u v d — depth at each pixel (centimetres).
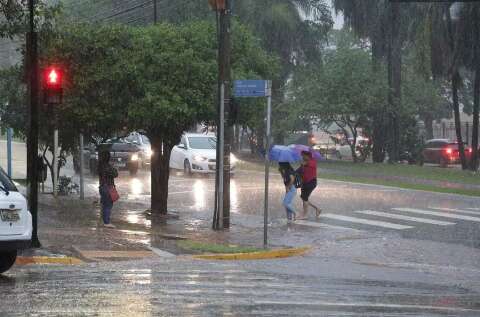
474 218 2908
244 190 3853
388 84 6047
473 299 1463
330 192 3756
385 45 6028
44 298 1303
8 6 2558
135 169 4766
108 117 2708
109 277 1568
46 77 2083
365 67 6022
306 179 2891
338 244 2347
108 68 2677
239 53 2827
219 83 2547
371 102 5881
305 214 2902
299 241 2372
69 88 2695
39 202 3272
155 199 2942
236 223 2758
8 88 3497
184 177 4650
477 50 5069
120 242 2158
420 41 5369
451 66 5172
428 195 3653
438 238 2478
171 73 2648
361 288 1546
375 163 5984
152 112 2614
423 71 5503
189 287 1464
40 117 2877
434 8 5122
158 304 1269
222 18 2517
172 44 2700
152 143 2922
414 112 6391
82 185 3478
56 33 2720
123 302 1277
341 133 6750
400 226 2716
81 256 1886
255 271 1756
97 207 3128
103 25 2805
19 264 1767
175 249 2077
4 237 1478
